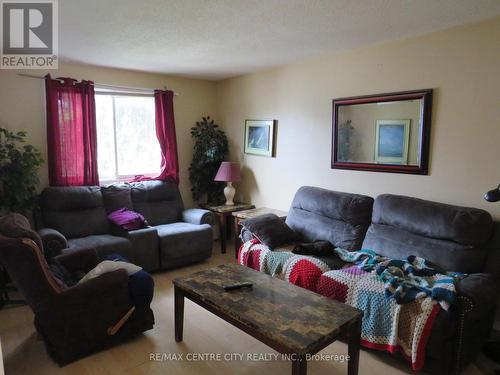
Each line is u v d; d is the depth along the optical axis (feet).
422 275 7.93
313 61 12.24
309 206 11.55
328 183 12.25
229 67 13.58
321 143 12.32
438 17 8.19
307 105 12.64
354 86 11.15
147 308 8.27
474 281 7.10
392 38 9.84
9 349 7.79
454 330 6.59
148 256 11.88
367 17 8.18
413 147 9.84
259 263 10.05
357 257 9.14
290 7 7.55
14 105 11.82
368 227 10.14
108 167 14.23
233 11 7.76
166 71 14.26
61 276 8.12
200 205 15.60
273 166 14.24
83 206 12.39
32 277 6.73
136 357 7.52
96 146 13.15
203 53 11.39
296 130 13.14
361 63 10.89
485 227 7.98
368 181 11.05
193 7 7.50
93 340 7.51
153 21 8.34
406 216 9.11
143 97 14.64
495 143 8.45
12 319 9.16
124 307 7.84
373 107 10.65
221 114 16.61
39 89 12.21
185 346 7.95
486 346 7.54
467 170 8.95
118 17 8.05
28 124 12.11
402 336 6.93
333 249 9.91
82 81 12.62
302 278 8.69
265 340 5.80
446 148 9.27
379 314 7.22
